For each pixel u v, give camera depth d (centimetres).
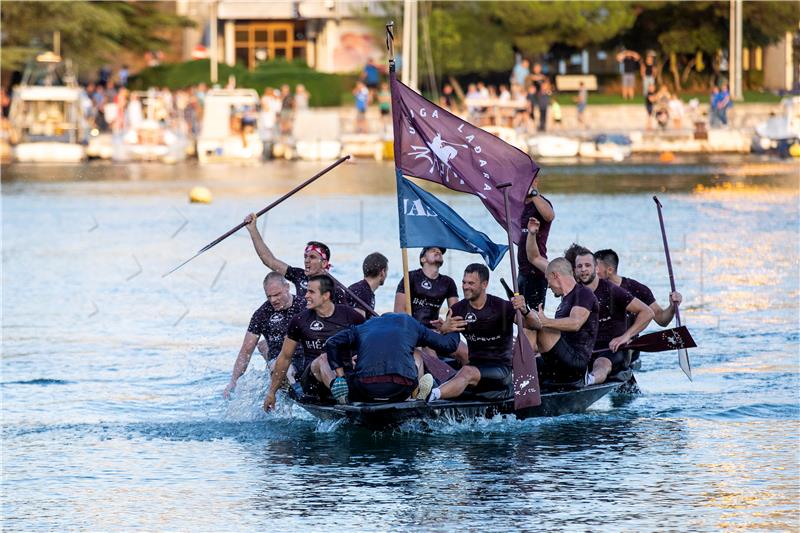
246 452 2845
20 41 14775
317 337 3017
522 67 13712
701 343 3984
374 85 14600
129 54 16238
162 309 4728
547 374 3103
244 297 4988
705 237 6488
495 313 2992
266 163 12800
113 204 8700
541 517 2362
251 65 17125
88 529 2344
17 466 2747
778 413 3148
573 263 3309
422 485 2570
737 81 14638
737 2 14462
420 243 3294
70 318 4550
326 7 16412
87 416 3181
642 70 15175
